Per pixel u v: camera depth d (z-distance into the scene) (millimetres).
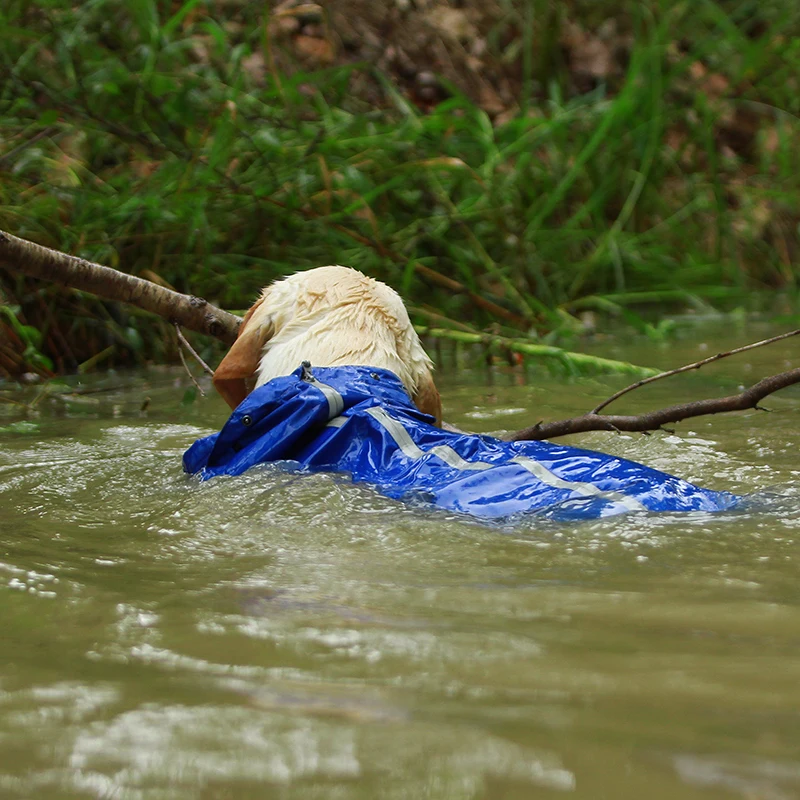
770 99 15500
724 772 1783
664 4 13734
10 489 4305
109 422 6125
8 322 7961
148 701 2135
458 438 4078
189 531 3555
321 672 2270
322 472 4105
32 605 2811
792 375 4461
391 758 1859
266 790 1763
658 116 12406
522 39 15242
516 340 8172
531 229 10711
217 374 4887
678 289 11344
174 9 12273
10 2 9820
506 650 2379
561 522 3441
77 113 9062
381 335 4812
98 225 8562
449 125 10539
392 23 14320
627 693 2133
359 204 9297
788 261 12992
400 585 2898
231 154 9477
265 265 9297
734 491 4180
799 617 2586
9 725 2039
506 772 1799
